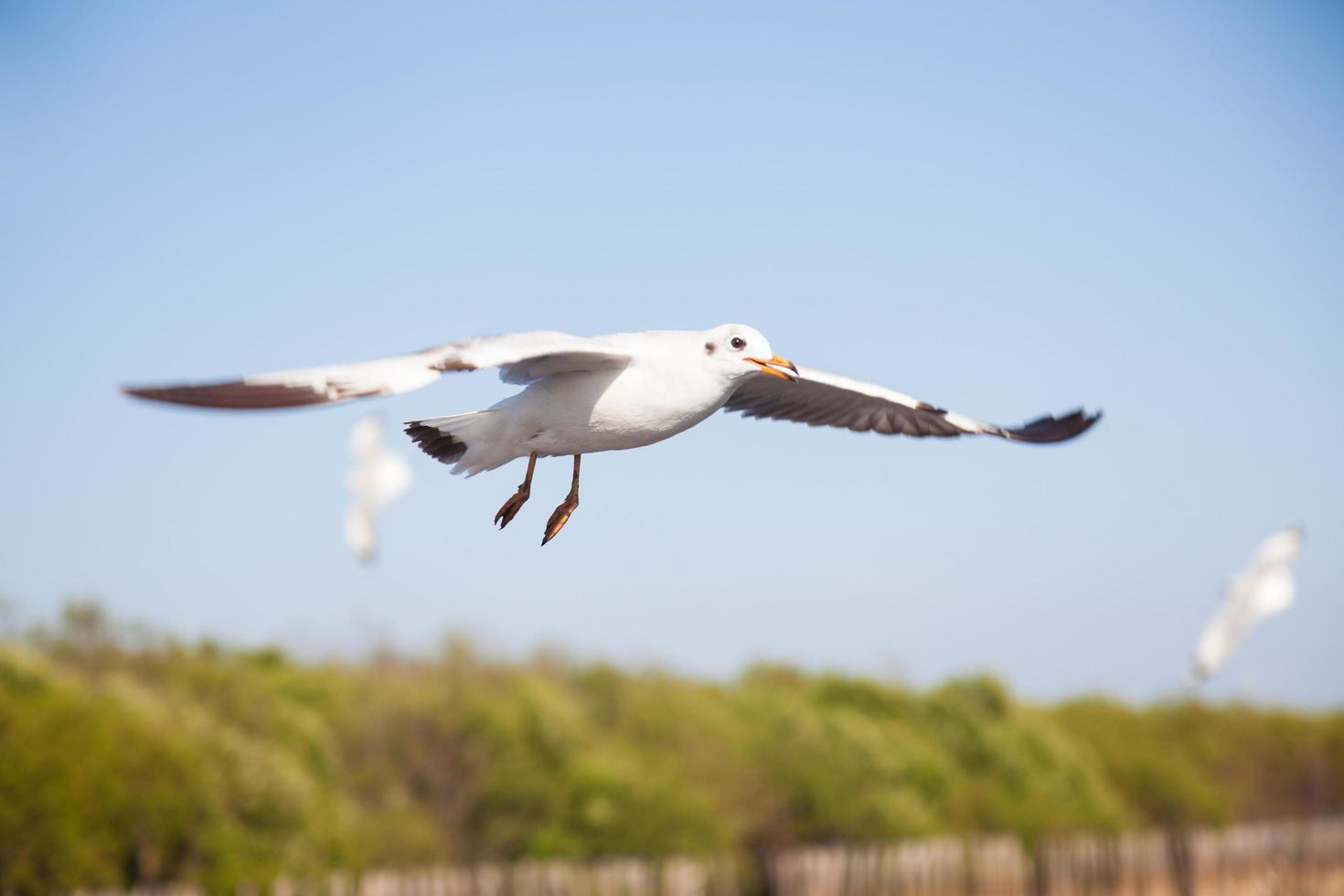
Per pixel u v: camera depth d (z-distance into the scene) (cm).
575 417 838
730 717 3441
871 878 3184
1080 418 1020
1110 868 3797
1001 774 3831
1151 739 4672
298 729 2827
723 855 3006
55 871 2162
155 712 2469
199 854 2333
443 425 845
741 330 857
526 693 3044
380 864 2712
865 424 1055
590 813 2889
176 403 617
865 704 3919
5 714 2223
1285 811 4744
